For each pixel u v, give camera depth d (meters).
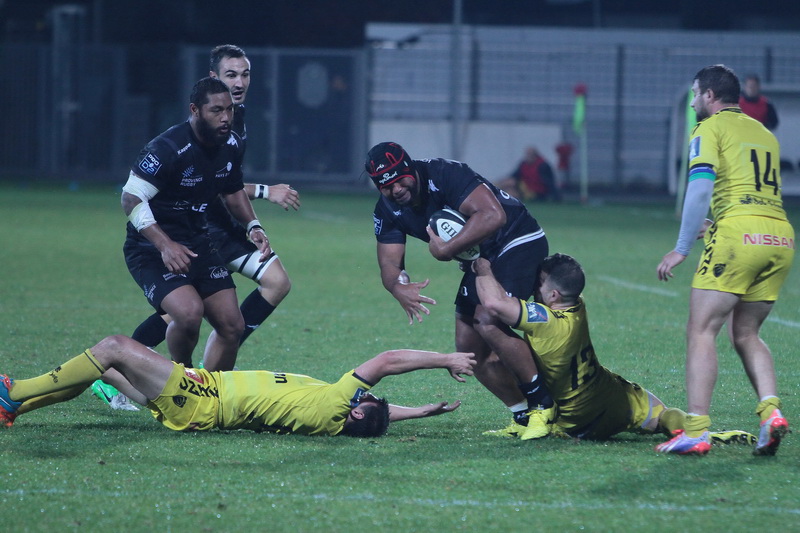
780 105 91.88
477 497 14.04
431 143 105.88
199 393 17.20
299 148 110.06
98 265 42.81
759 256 16.45
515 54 112.69
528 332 16.81
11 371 22.41
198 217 19.83
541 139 105.31
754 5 127.50
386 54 112.19
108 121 110.44
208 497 13.86
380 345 26.81
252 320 21.52
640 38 110.31
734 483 14.79
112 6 124.31
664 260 16.89
